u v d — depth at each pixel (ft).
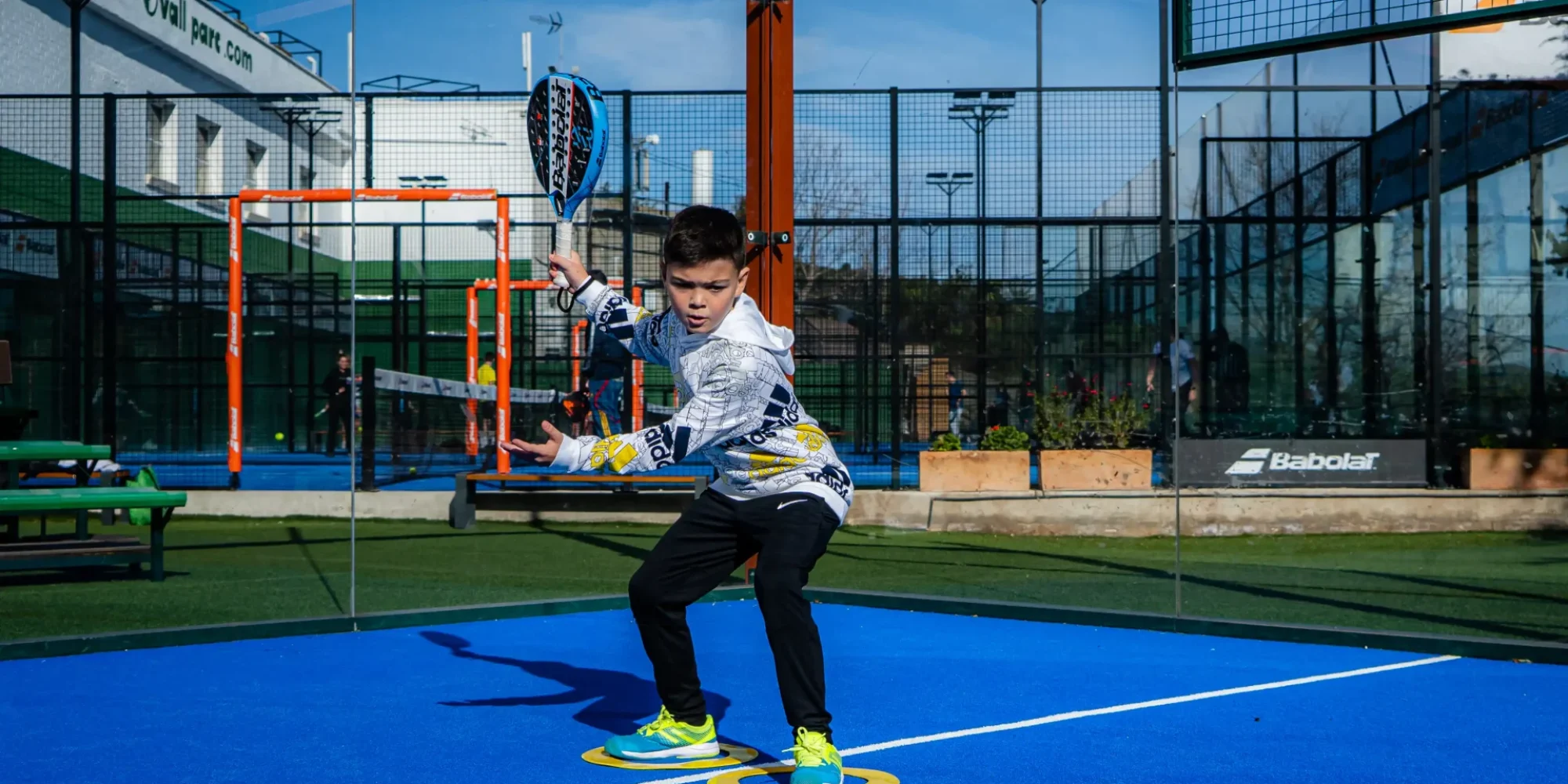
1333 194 40.01
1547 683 15.33
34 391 45.73
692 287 10.18
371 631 18.85
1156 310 42.14
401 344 54.03
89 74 58.34
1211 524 34.27
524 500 36.68
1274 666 16.39
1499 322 38.42
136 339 49.88
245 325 54.54
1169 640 18.34
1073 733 12.69
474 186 54.44
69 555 23.31
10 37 53.52
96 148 46.19
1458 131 38.47
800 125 40.19
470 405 49.60
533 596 22.29
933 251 41.09
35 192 45.37
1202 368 39.99
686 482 35.73
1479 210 38.52
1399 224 39.40
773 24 21.02
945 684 15.16
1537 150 38.52
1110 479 35.50
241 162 60.23
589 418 43.80
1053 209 40.22
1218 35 19.39
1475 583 24.64
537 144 15.30
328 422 53.72
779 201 21.03
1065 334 42.16
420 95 39.65
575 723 13.03
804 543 10.54
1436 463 37.17
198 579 24.66
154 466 45.78
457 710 13.57
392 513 37.37
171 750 11.91
